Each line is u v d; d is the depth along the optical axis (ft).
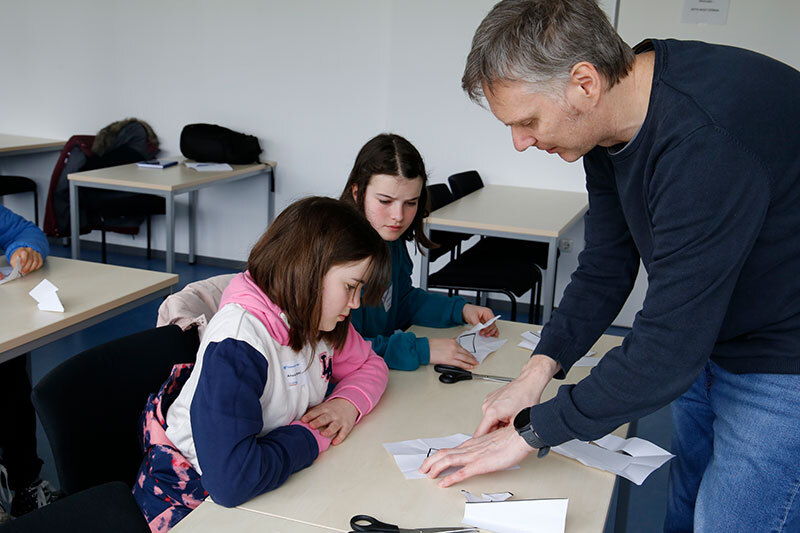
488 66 3.59
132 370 4.95
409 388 5.26
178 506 4.28
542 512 3.66
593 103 3.54
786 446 3.88
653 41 3.78
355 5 14.78
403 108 14.71
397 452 4.32
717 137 3.34
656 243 3.59
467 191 13.35
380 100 15.10
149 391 5.02
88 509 3.35
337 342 4.72
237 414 3.86
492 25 3.58
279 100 15.78
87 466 4.55
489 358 5.94
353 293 4.28
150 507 4.30
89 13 16.67
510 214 11.71
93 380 4.70
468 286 11.15
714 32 12.82
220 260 17.15
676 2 12.85
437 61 14.26
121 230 16.67
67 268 7.67
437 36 14.14
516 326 6.74
